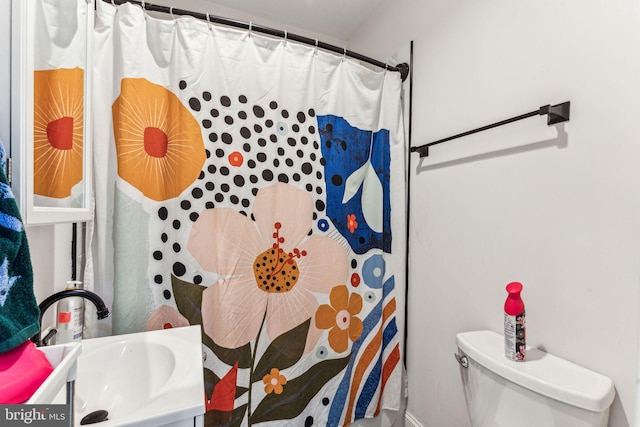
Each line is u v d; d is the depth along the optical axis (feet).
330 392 4.44
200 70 3.72
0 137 1.78
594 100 2.51
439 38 4.24
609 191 2.41
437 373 4.28
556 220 2.79
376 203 4.84
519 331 2.71
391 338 4.92
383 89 4.94
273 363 4.09
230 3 5.52
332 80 4.52
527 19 3.05
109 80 3.41
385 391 4.86
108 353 2.76
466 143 3.79
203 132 3.75
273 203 4.13
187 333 3.08
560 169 2.76
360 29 6.25
